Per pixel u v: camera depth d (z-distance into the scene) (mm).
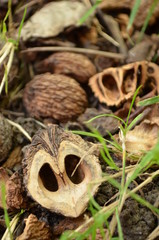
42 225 255
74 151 262
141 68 312
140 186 257
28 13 355
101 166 279
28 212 267
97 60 342
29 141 302
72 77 329
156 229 255
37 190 255
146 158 243
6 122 294
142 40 349
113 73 313
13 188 261
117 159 281
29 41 339
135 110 302
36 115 316
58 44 343
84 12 349
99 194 267
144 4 354
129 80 315
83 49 339
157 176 273
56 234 258
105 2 360
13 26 348
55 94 313
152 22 355
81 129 304
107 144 293
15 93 332
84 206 255
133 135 283
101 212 245
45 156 260
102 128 297
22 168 267
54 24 343
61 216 259
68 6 352
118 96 312
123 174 255
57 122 315
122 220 258
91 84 318
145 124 285
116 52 349
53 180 267
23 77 338
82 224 255
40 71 337
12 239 256
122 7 361
